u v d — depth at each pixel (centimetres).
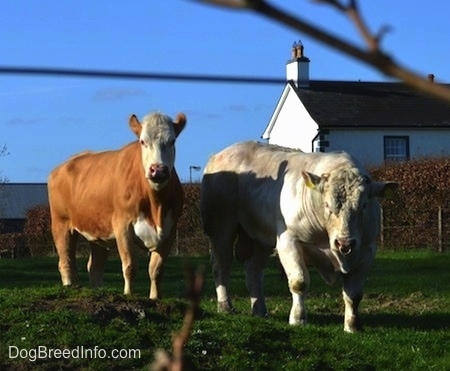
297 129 4788
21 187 7850
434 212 3250
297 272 1242
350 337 1112
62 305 1102
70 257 1478
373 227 1213
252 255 1416
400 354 1060
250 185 1358
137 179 1284
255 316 1280
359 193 1152
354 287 1232
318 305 1600
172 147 1250
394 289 1850
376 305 1628
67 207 1448
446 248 3138
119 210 1306
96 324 1052
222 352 1020
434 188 3250
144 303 1131
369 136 4612
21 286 2086
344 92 4806
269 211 1305
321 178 1177
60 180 1459
